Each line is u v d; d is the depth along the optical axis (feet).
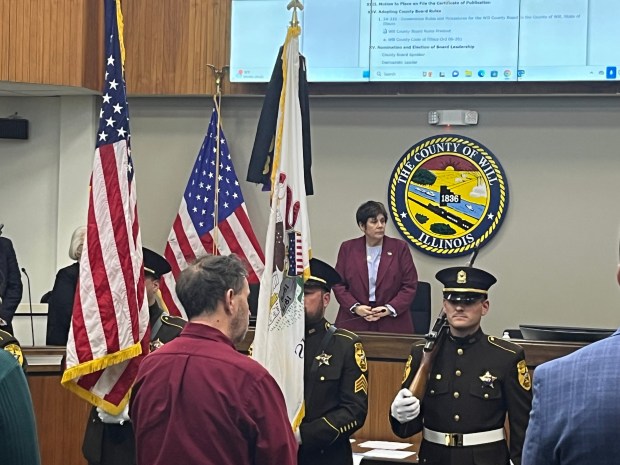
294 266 14.82
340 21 26.78
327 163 27.94
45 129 29.50
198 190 26.53
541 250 26.66
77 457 17.69
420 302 23.49
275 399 9.79
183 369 9.86
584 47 25.49
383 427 17.75
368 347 17.81
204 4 27.96
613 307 26.30
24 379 9.08
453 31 26.25
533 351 16.56
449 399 13.64
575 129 26.53
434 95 26.73
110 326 15.69
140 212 29.07
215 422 9.58
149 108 29.01
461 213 27.04
